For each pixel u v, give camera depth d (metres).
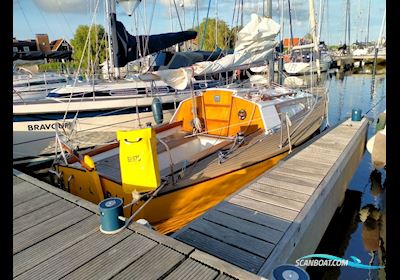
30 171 7.04
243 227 2.97
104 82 8.37
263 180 3.98
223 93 5.61
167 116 8.11
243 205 3.37
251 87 7.25
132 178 3.38
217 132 5.70
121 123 7.50
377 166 5.46
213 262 2.20
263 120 5.23
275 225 2.98
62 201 3.38
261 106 5.31
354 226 4.63
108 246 2.46
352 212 4.98
